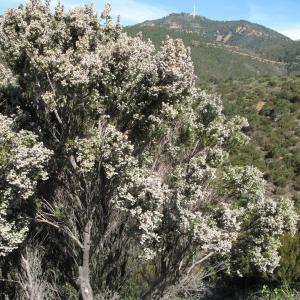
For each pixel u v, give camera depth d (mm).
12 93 7523
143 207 6039
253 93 53000
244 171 7137
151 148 7555
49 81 6305
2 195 5742
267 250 7457
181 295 9031
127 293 8492
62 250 8172
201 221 6250
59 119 6812
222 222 6500
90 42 6910
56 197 7461
